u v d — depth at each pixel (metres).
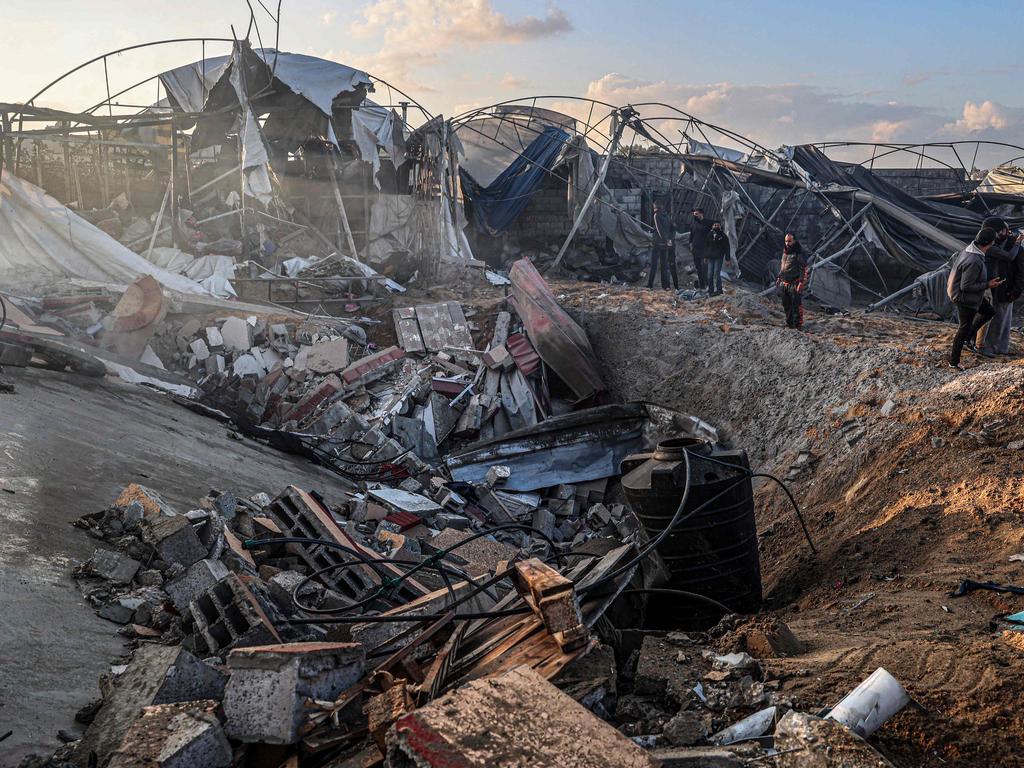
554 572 4.46
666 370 15.36
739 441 12.52
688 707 4.19
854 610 6.03
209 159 26.05
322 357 16.02
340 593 6.30
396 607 5.73
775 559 8.63
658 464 7.10
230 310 17.16
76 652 4.68
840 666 4.47
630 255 27.23
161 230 21.70
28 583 5.32
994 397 9.26
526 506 13.56
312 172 24.55
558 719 2.95
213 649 4.66
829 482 9.73
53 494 7.09
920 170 32.41
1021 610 5.21
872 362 11.73
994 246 11.27
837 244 24.84
